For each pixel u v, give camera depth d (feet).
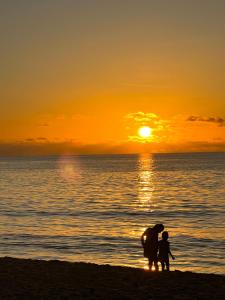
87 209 194.18
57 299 42.57
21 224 150.82
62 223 153.38
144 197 246.88
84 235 127.44
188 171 529.45
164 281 49.65
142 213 180.45
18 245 112.06
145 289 46.11
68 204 214.90
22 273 54.49
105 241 117.50
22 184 360.28
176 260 95.20
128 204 213.87
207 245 112.57
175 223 153.58
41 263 62.03
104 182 372.99
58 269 57.21
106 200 233.35
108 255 100.01
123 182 369.09
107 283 49.01
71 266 59.62
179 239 121.39
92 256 99.09
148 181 375.04
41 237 123.65
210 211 184.65
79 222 156.04
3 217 169.78
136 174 488.44
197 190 285.23
